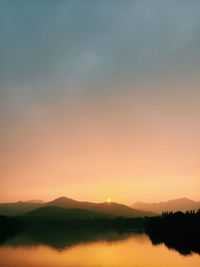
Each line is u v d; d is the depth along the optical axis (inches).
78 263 4087.1
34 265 3988.7
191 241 6894.7
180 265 3713.1
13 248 6166.3
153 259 4234.7
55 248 6127.0
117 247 6102.4
